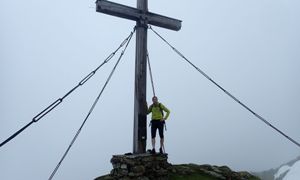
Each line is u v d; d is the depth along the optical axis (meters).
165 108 11.08
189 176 10.82
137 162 9.84
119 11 10.91
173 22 12.05
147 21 11.40
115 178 10.00
